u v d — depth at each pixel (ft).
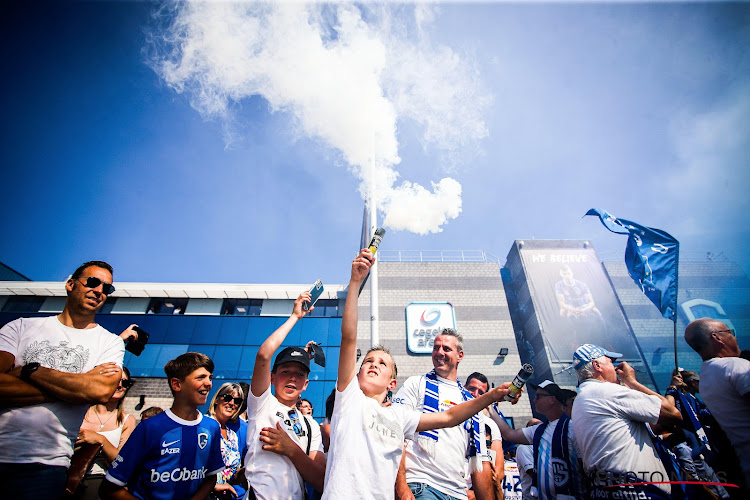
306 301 8.96
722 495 7.95
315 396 52.75
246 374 54.13
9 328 6.88
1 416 6.05
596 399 8.49
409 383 9.75
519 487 15.05
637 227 20.94
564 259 67.51
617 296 62.69
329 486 5.47
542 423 11.46
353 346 6.53
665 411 8.05
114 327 57.26
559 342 58.90
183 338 56.85
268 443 7.23
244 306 64.18
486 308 65.26
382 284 67.05
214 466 8.25
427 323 62.44
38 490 5.90
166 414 7.93
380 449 5.90
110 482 6.81
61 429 6.41
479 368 59.16
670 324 58.90
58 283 62.23
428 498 7.18
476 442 8.87
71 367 6.88
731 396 7.89
